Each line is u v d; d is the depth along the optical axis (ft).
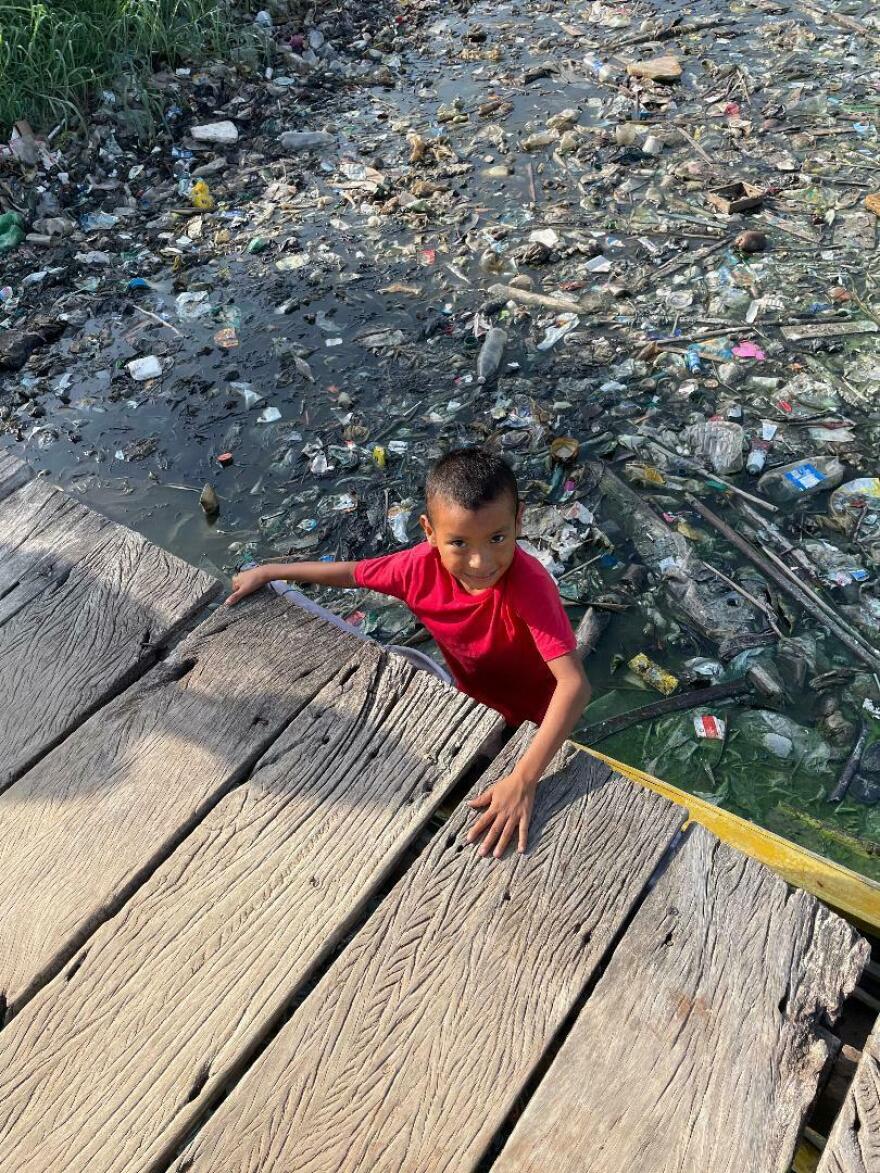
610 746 12.07
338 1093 5.26
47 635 7.57
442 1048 5.40
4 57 22.26
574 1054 5.37
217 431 16.53
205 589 7.75
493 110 23.85
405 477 15.42
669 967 5.66
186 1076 5.34
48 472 16.07
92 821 6.45
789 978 5.61
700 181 21.03
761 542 14.08
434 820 7.52
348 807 6.38
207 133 23.25
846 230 19.44
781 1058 5.32
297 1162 5.04
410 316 18.39
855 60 24.56
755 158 21.62
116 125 22.98
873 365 16.56
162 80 24.21
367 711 6.87
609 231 19.93
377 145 23.08
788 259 18.86
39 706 7.13
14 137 21.75
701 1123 5.12
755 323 17.53
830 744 11.91
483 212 20.76
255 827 6.31
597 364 16.96
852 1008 7.56
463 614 8.48
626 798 6.38
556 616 7.52
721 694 12.45
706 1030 5.43
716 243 19.36
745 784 11.64
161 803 6.52
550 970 5.65
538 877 6.03
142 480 15.81
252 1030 5.49
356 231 20.52
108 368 17.87
